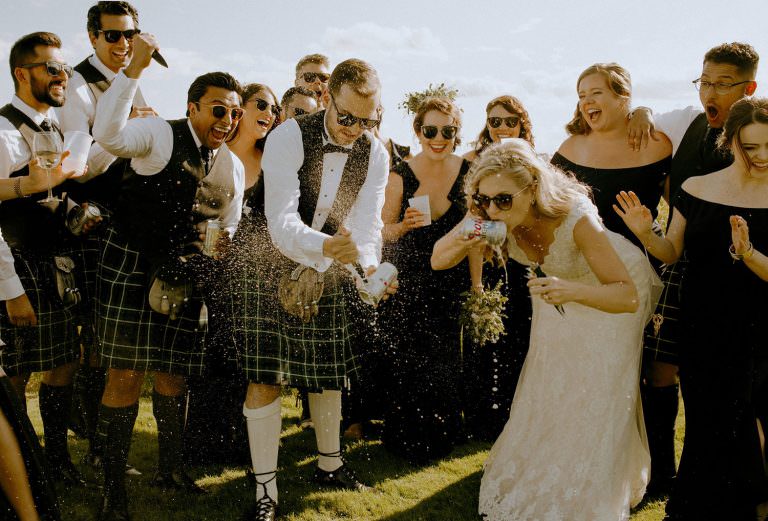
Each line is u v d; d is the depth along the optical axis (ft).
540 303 10.01
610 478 9.23
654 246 9.68
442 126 12.53
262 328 9.94
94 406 11.73
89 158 11.55
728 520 9.12
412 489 11.06
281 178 9.84
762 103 8.84
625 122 12.07
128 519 9.71
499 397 13.30
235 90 9.83
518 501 9.62
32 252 10.55
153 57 9.05
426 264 12.55
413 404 12.18
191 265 9.94
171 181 9.63
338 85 9.64
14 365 10.36
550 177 9.05
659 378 11.12
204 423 11.71
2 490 7.66
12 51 10.53
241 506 10.32
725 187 9.32
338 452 11.13
